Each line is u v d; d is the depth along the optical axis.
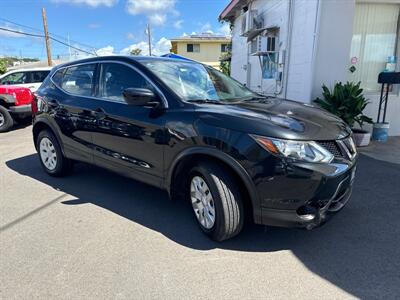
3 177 5.02
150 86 3.43
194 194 3.19
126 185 4.57
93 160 4.16
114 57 3.94
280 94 9.25
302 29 7.74
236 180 2.82
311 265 2.70
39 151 5.06
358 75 7.53
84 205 3.91
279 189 2.59
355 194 4.14
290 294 2.36
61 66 4.82
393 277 2.54
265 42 9.84
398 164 5.40
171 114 3.16
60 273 2.60
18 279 2.54
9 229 3.33
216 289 2.41
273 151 2.56
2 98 9.00
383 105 7.46
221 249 2.94
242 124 2.72
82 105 4.13
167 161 3.21
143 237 3.15
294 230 3.26
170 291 2.39
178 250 2.92
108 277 2.55
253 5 12.22
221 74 4.27
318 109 3.51
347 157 2.86
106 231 3.28
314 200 2.62
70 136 4.39
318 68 7.01
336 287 2.43
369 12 7.26
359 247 2.96
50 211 3.75
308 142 2.61
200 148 2.88
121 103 3.68
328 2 6.68
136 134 3.46
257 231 3.25
